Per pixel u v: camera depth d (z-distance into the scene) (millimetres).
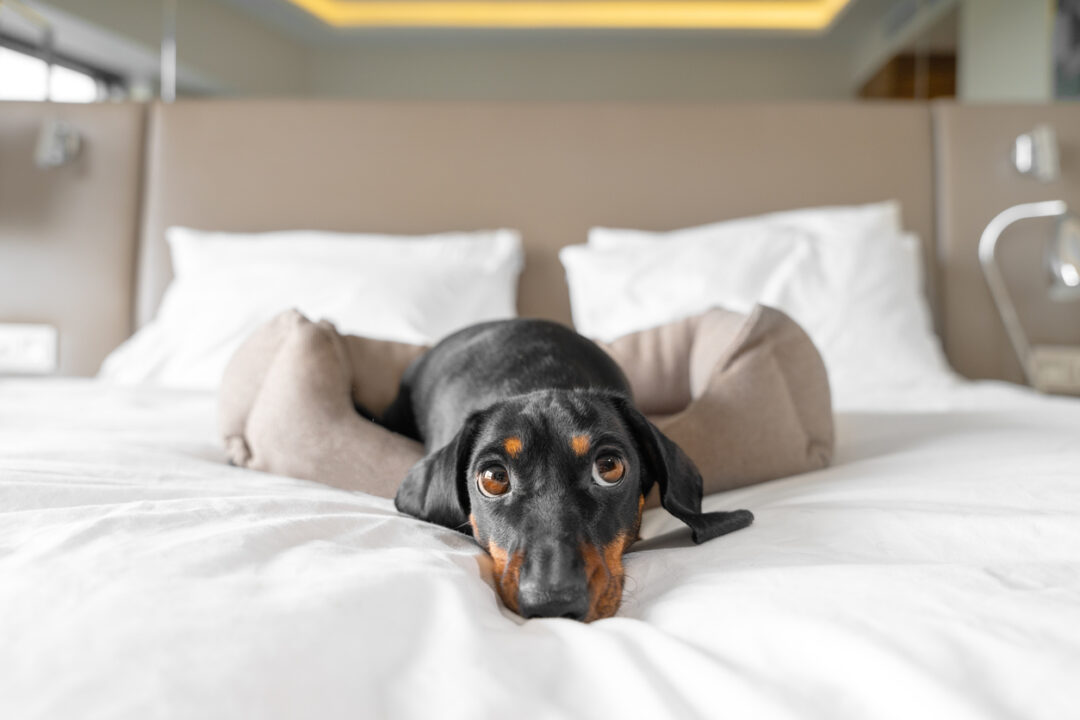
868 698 607
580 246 3395
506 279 3201
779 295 2812
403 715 587
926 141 3436
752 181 3445
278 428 1443
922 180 3420
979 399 2447
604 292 2965
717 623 767
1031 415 2000
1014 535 1021
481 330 1625
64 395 2365
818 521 1119
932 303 3377
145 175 3496
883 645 669
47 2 5957
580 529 958
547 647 718
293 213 3479
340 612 682
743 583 885
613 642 709
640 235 3275
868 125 3449
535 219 3455
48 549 770
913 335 2787
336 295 2836
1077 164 3365
